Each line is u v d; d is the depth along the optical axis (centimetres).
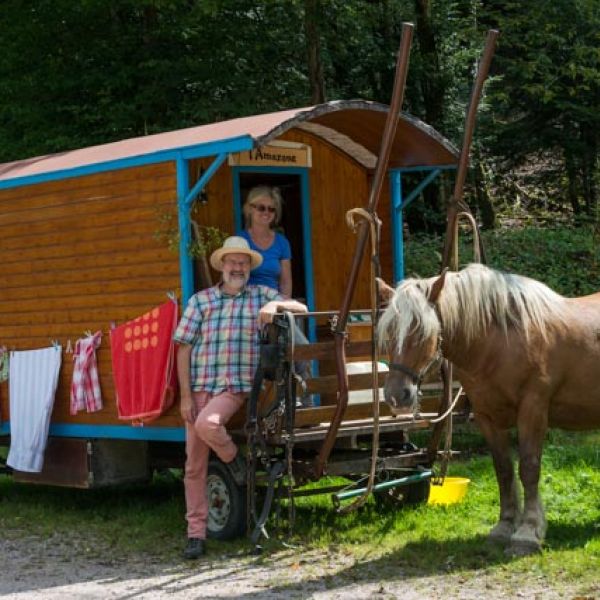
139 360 682
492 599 484
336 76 1658
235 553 607
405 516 675
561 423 598
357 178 809
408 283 553
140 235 693
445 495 724
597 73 1511
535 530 562
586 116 1670
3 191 798
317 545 611
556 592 489
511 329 568
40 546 658
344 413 599
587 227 1612
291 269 793
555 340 573
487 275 573
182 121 1387
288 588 524
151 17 1435
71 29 1452
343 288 798
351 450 705
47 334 773
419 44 1595
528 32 1566
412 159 773
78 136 1404
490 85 1659
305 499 754
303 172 771
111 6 1406
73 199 741
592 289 1382
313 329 774
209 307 631
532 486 568
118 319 714
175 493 841
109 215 715
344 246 800
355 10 1434
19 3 1427
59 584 558
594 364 579
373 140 763
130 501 809
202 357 628
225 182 711
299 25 1459
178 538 656
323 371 715
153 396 669
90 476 736
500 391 573
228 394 619
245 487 632
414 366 538
